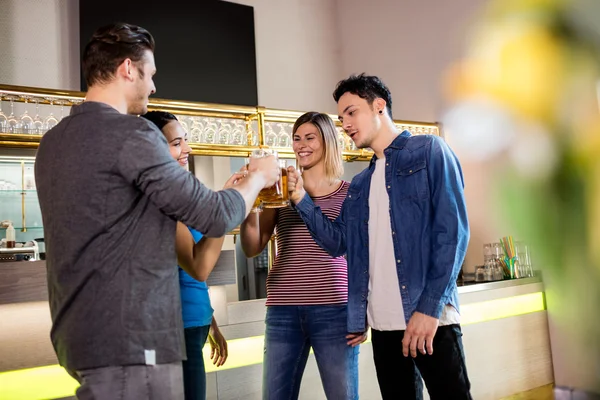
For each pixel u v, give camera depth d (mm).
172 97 4891
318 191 2162
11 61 4254
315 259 1994
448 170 1556
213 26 5168
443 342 1534
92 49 1207
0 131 3330
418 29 4844
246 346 2611
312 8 5863
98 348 1056
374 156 1802
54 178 1113
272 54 5535
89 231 1075
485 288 3346
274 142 4164
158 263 1114
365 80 1761
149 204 1131
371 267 1711
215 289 2518
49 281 1129
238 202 1205
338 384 1900
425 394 3186
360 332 1755
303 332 1975
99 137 1094
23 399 2164
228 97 5180
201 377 1573
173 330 1113
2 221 4094
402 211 1617
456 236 1504
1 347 2135
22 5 4344
